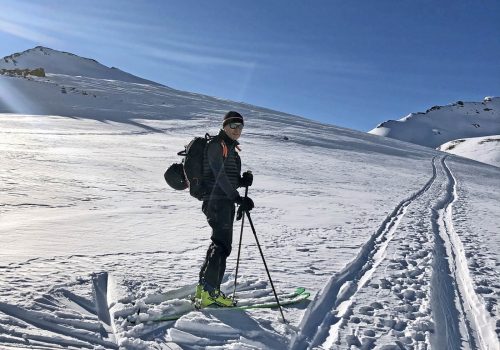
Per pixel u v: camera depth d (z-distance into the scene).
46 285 4.13
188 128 41.03
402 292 5.16
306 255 6.52
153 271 5.01
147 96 67.62
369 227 9.48
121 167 16.58
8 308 3.53
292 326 3.93
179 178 4.24
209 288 4.14
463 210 14.50
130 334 3.45
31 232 6.36
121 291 4.21
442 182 26.03
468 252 7.82
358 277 5.71
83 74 144.00
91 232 6.74
